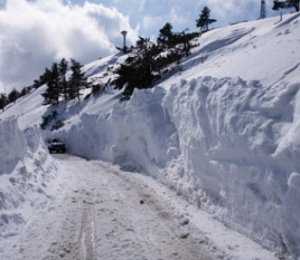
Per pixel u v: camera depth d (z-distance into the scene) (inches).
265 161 233.6
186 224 276.4
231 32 1593.3
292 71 381.7
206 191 320.5
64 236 251.3
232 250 222.2
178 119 420.2
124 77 1380.4
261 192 234.5
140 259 213.6
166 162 436.5
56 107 2122.3
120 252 223.9
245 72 491.8
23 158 406.0
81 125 970.1
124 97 1304.1
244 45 1111.6
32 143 492.7
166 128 476.1
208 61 1171.9
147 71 1309.1
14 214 278.2
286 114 234.2
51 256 218.5
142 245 235.0
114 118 648.4
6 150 350.6
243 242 234.4
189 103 381.1
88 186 422.3
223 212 280.1
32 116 2213.3
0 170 327.0
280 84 265.6
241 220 254.2
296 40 546.6
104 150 737.0
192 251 225.3
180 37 1680.6
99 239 245.4
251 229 240.8
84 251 225.8
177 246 233.8
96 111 1440.7
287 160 209.9
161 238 247.8
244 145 252.8
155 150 476.7
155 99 547.5
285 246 209.2
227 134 275.1
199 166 333.7
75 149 964.6
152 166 478.0
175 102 441.4
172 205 329.4
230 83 313.6
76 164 660.1
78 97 1985.7
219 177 294.2
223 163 283.7
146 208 322.7
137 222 281.9
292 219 200.8
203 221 281.0
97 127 840.3
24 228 268.2
